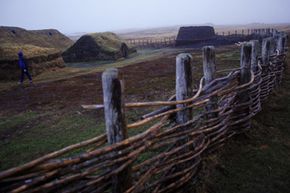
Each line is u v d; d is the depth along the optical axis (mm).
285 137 4941
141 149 2678
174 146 3396
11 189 1931
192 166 3434
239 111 4844
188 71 3277
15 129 6988
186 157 3383
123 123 2480
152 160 2939
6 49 18906
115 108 2389
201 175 3723
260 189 3518
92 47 28828
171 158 3281
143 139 2729
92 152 2301
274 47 8578
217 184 3635
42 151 5363
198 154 3520
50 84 13945
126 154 2541
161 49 38281
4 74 17266
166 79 12508
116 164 2488
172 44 40688
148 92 10062
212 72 4141
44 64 20047
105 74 2330
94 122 6906
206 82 4199
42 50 21172
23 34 35938
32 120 7672
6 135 6590
